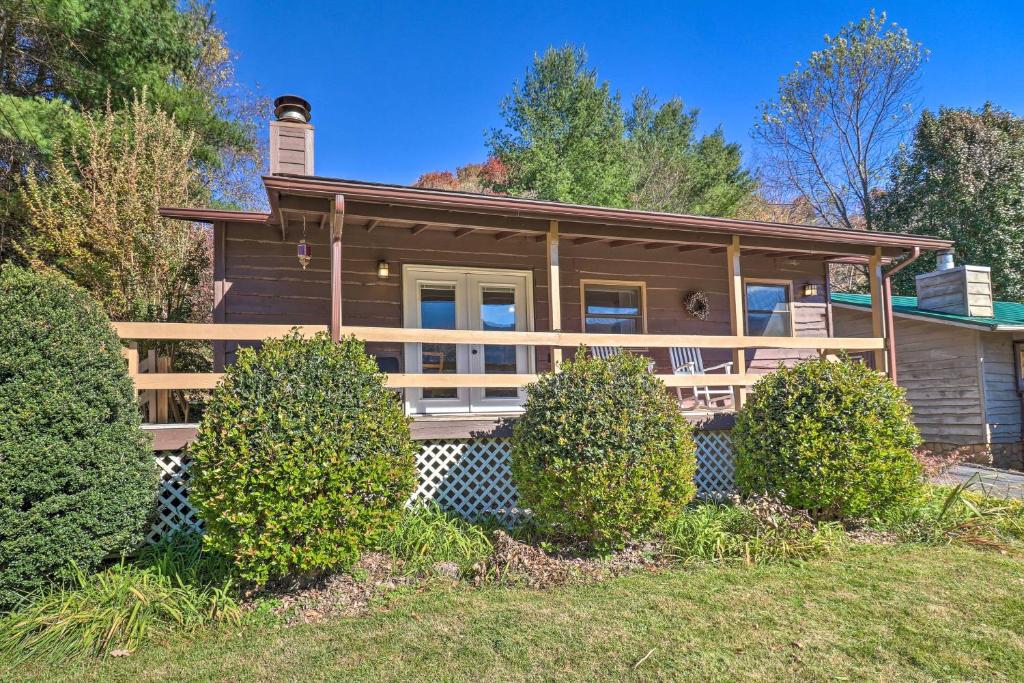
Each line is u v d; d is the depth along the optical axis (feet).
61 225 29.96
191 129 40.52
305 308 22.29
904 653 9.60
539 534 15.76
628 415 14.32
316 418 12.28
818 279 30.22
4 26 33.60
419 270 23.68
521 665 9.48
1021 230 51.01
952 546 15.30
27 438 10.87
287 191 15.98
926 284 34.96
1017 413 33.06
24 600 10.89
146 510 12.45
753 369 28.60
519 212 18.34
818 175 67.05
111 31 34.50
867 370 17.17
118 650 10.12
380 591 12.69
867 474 15.71
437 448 18.33
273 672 9.43
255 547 11.69
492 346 24.22
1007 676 8.86
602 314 26.18
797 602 11.73
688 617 11.12
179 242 33.17
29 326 11.25
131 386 12.71
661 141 71.72
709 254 28.04
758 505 15.65
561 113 56.39
